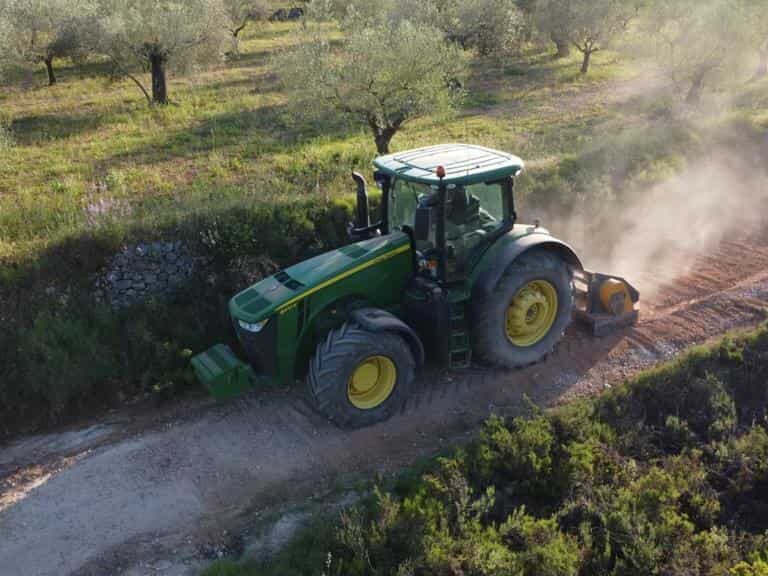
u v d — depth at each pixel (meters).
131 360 8.82
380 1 26.94
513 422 7.44
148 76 27.19
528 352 8.50
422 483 6.59
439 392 8.25
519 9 32.81
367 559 5.75
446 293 7.84
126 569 6.04
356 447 7.43
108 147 17.78
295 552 5.97
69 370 8.38
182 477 7.12
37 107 22.66
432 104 15.15
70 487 7.04
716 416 7.67
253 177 14.57
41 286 8.91
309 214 10.66
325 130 18.67
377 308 7.93
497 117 20.89
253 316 7.33
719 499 6.74
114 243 9.38
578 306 9.52
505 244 8.06
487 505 6.33
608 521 6.24
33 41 25.22
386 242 7.92
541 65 30.30
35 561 6.14
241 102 22.38
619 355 8.84
